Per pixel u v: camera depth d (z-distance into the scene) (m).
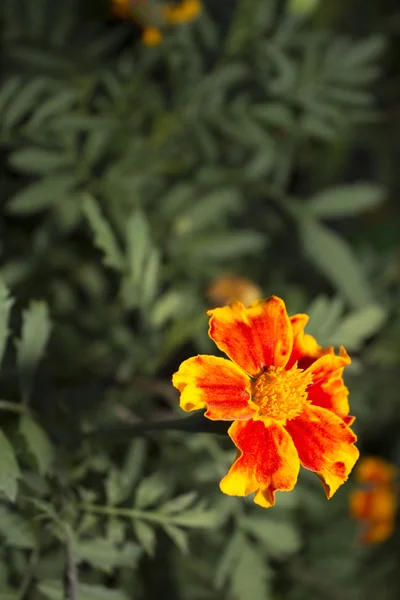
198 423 0.37
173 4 0.55
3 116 0.48
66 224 0.49
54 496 0.40
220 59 0.56
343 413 0.38
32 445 0.39
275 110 0.54
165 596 0.51
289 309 0.59
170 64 0.54
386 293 0.61
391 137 0.76
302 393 0.37
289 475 0.36
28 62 0.54
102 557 0.40
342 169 0.75
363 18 0.74
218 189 0.55
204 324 0.52
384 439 0.67
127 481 0.41
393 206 0.77
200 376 0.36
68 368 0.50
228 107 0.54
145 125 0.57
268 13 0.55
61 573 0.39
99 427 0.42
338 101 0.59
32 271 0.50
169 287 0.53
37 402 0.42
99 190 0.51
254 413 0.36
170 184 0.57
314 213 0.55
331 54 0.55
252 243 0.53
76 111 0.52
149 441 0.46
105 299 0.52
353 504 0.53
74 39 0.59
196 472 0.46
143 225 0.45
